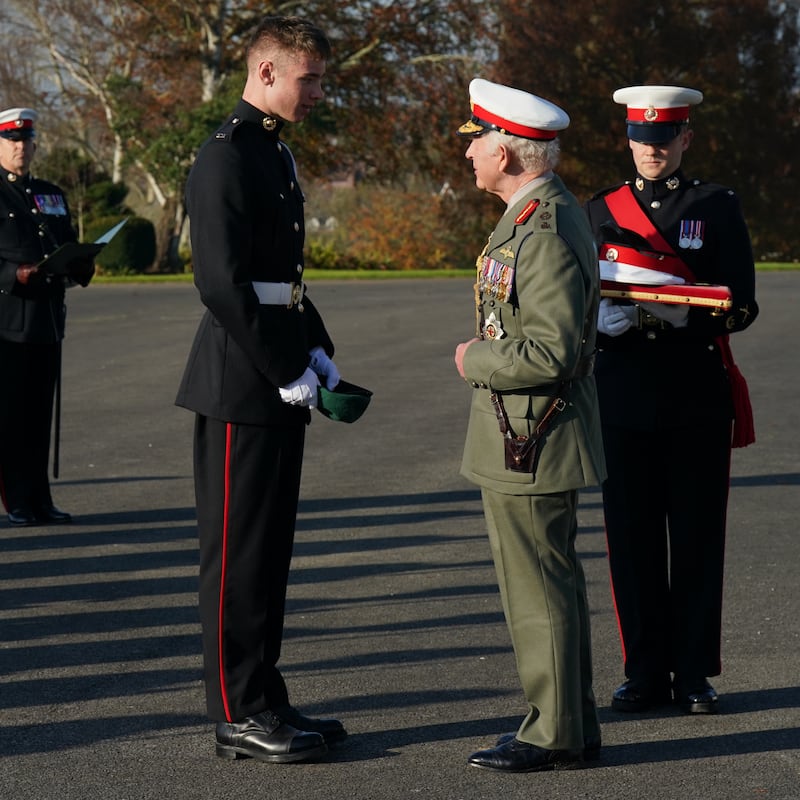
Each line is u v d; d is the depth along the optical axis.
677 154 5.88
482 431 5.15
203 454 5.37
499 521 5.12
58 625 7.10
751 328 24.22
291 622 7.14
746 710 5.84
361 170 60.84
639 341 5.89
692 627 5.86
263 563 5.31
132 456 12.11
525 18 57.34
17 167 9.82
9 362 9.38
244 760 5.28
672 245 5.84
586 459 5.04
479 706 5.87
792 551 8.70
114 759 5.28
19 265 9.48
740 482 10.95
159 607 7.43
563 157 60.53
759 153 63.12
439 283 41.56
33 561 8.45
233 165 5.08
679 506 5.88
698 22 61.78
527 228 4.96
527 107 4.97
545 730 5.12
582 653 5.23
